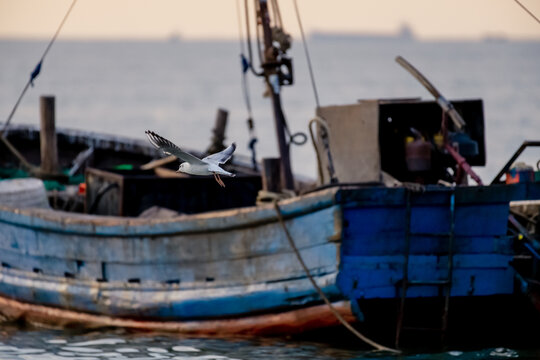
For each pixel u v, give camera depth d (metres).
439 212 47.72
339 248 46.25
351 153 53.81
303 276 48.09
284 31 60.75
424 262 47.75
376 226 47.28
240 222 48.97
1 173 78.75
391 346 49.62
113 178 60.34
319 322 49.00
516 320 50.66
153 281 52.56
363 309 48.97
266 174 58.28
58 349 49.97
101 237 53.41
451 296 48.41
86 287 54.88
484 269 48.28
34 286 57.09
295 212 47.31
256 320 50.72
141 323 53.62
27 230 56.84
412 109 56.72
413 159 52.78
